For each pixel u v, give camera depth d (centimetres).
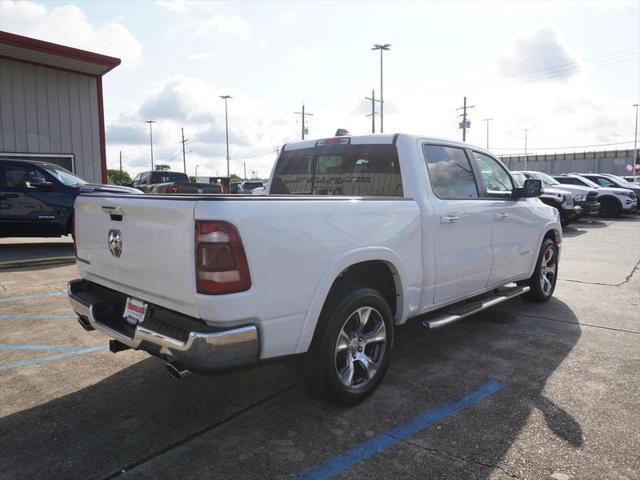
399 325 389
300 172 482
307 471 267
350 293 333
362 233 333
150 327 288
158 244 282
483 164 505
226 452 285
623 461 272
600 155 7225
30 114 1351
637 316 554
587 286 711
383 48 4512
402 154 405
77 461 277
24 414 332
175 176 2047
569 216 1459
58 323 527
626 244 1170
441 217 407
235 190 3272
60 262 870
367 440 296
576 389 363
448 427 310
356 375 351
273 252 277
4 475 264
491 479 258
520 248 535
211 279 257
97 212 339
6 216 948
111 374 397
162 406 343
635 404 339
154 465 273
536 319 545
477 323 530
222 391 366
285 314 286
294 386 373
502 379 382
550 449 284
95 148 1470
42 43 1212
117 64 1356
